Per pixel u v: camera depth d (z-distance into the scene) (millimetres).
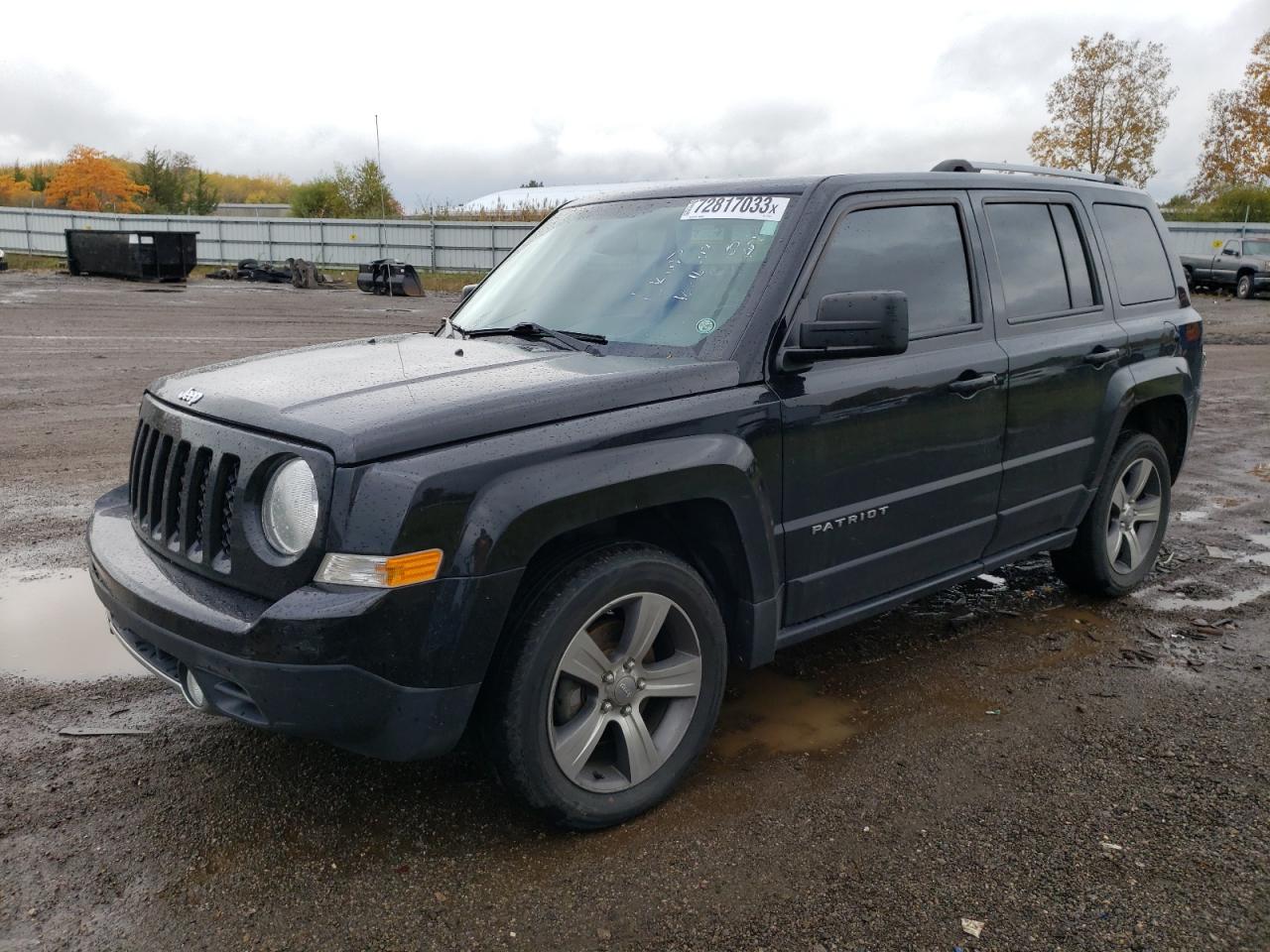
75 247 29531
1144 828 2920
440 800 3045
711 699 3100
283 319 19266
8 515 5949
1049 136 44125
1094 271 4512
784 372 3160
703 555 3219
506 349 3396
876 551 3549
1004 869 2721
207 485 2727
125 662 4020
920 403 3549
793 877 2686
